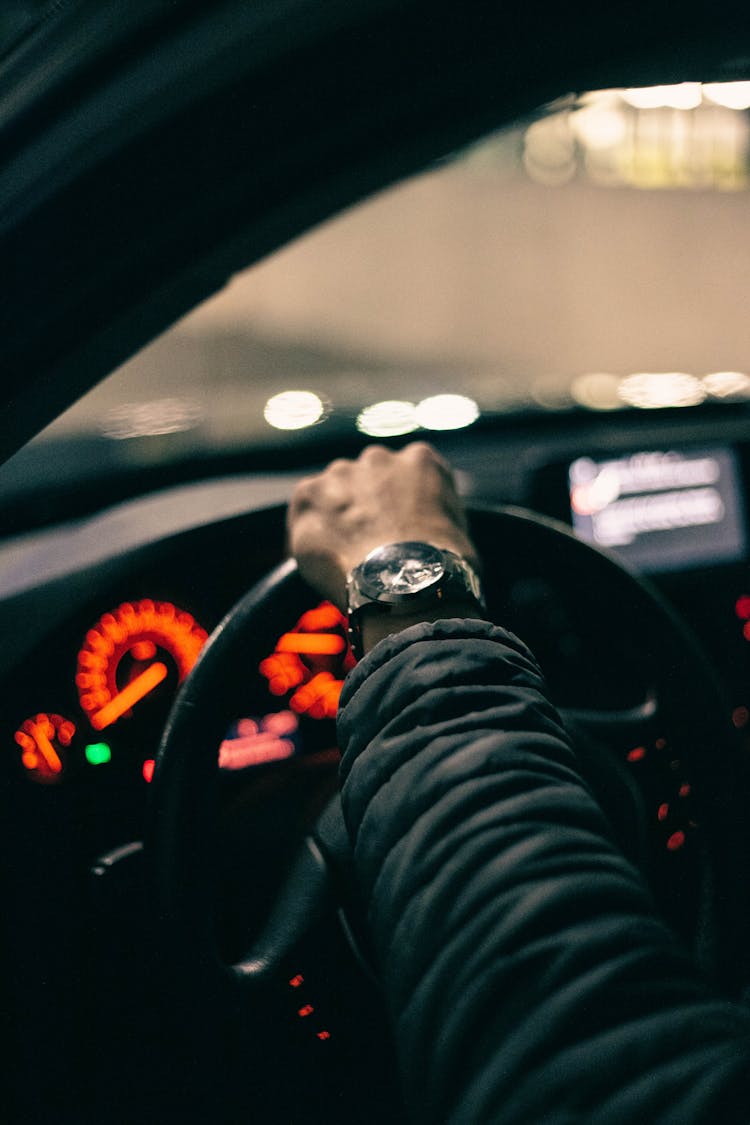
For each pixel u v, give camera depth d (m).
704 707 1.01
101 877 0.94
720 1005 0.47
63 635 1.09
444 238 10.24
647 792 1.05
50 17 0.68
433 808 0.54
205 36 0.65
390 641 0.63
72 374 0.76
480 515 0.99
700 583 1.50
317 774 1.03
